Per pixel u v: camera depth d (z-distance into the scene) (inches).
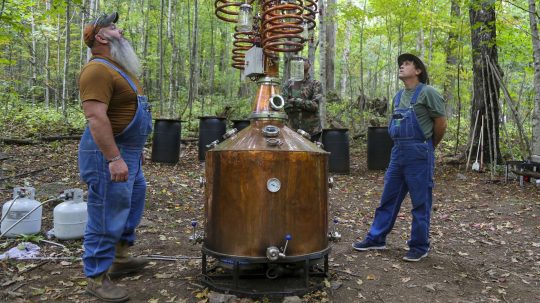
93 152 101.3
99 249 103.7
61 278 118.3
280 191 101.2
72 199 152.4
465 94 604.4
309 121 253.4
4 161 282.8
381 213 152.8
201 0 667.4
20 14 356.2
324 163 109.6
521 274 135.6
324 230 109.4
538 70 296.5
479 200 244.4
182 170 297.9
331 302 106.9
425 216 141.1
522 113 530.3
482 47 337.7
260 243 101.0
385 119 516.4
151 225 176.2
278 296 104.7
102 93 97.2
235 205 102.3
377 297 112.3
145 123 109.0
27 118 450.6
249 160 101.0
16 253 133.8
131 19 637.3
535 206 229.5
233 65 130.8
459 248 162.4
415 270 134.4
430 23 439.2
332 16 432.1
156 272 125.8
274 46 109.0
